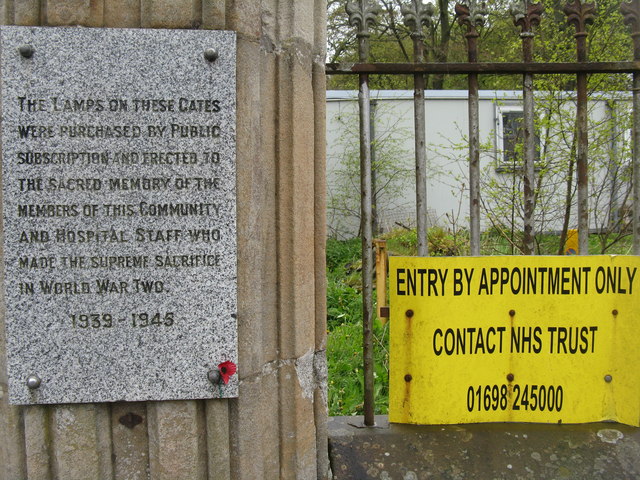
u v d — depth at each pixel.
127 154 1.90
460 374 2.54
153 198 1.91
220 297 1.96
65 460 1.93
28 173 1.87
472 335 2.54
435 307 2.52
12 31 1.85
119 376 1.93
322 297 2.29
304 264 2.16
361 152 2.49
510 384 2.55
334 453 2.42
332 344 4.48
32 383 1.89
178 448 1.96
